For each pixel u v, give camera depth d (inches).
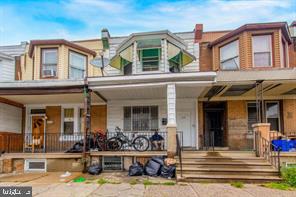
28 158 477.1
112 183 343.6
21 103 619.8
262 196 276.4
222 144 580.4
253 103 560.1
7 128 559.5
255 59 525.3
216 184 338.6
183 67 593.9
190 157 420.2
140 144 511.2
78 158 466.3
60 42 595.2
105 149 493.7
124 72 584.7
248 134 544.4
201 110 576.1
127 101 594.6
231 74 437.4
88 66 635.5
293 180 332.5
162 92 517.0
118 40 642.8
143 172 409.1
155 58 557.6
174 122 436.1
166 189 307.6
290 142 442.9
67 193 289.9
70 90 476.1
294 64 581.6
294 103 546.9
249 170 369.7
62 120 619.5
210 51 610.5
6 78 654.5
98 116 602.2
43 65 600.4
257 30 530.0
